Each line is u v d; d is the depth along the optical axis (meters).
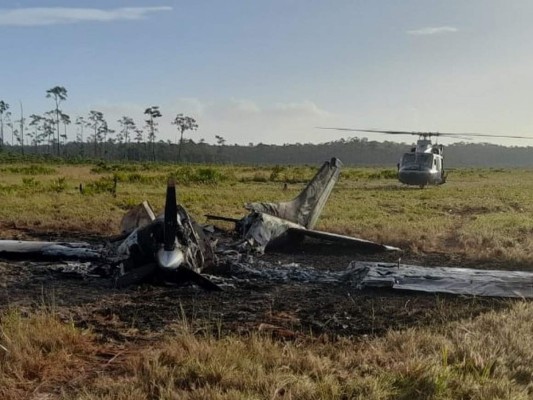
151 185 28.19
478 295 7.49
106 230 12.88
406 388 4.22
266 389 4.14
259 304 6.95
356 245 10.94
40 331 5.27
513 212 18.92
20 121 114.69
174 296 7.21
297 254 10.74
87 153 125.31
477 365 4.67
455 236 12.71
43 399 4.13
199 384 4.27
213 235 10.73
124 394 4.02
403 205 20.42
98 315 6.34
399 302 7.20
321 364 4.64
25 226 13.19
